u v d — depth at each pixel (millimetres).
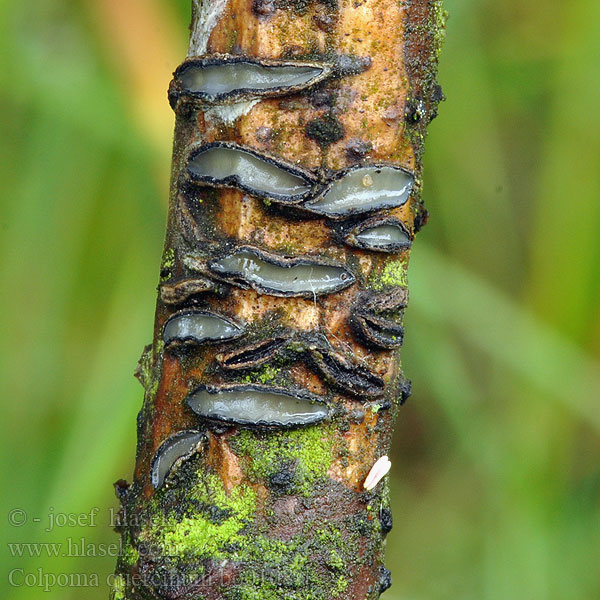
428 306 280
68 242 280
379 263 218
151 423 219
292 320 216
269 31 215
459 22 291
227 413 216
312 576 217
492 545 299
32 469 273
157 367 220
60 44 268
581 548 299
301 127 216
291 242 216
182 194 218
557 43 295
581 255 295
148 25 266
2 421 274
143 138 266
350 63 216
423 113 219
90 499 258
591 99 295
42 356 281
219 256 216
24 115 273
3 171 275
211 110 217
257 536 216
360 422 218
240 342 216
